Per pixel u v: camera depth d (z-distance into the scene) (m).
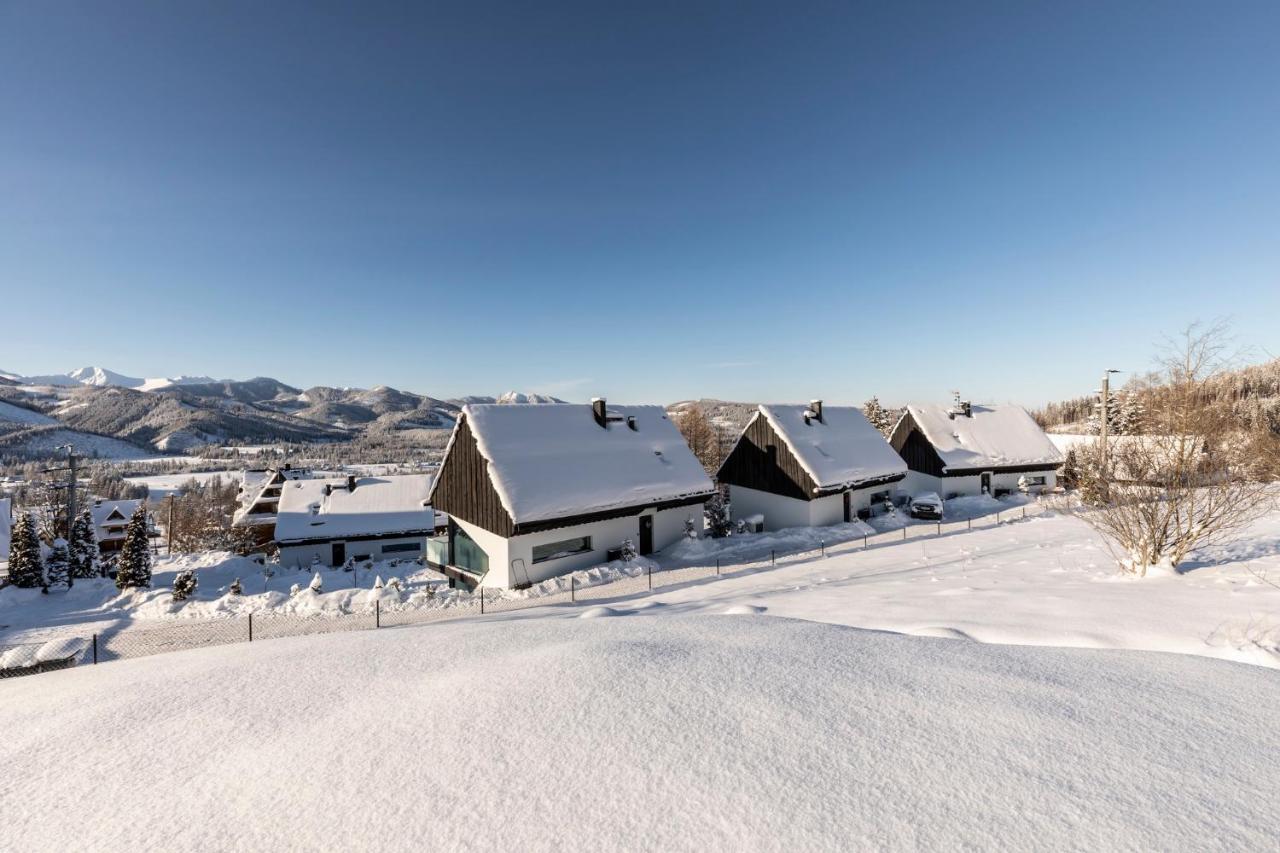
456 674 4.76
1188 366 12.27
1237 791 2.69
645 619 7.16
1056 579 11.38
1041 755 3.07
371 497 36.78
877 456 28.30
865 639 5.45
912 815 2.59
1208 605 7.18
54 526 32.81
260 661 5.68
